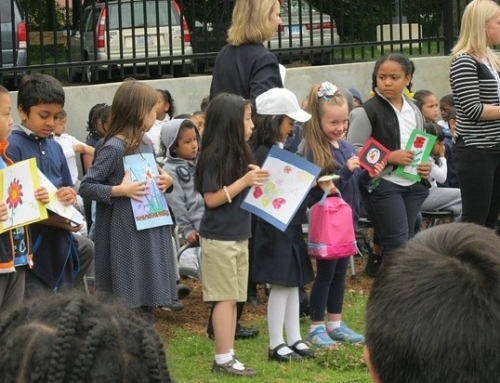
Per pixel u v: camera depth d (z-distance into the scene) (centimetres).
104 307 164
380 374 171
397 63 721
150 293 554
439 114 1138
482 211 752
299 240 610
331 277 634
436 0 1256
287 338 619
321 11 1140
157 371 157
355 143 727
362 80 1170
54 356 152
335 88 638
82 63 985
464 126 741
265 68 665
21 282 516
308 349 610
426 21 1266
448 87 1241
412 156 715
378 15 1232
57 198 507
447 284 169
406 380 167
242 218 563
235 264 564
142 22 1085
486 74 736
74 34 1128
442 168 877
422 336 166
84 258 633
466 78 732
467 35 742
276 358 604
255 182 553
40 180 496
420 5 1246
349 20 1238
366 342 178
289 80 1123
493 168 744
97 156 558
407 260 176
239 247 566
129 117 557
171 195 708
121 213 553
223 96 564
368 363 177
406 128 728
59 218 537
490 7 735
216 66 685
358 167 660
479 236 181
